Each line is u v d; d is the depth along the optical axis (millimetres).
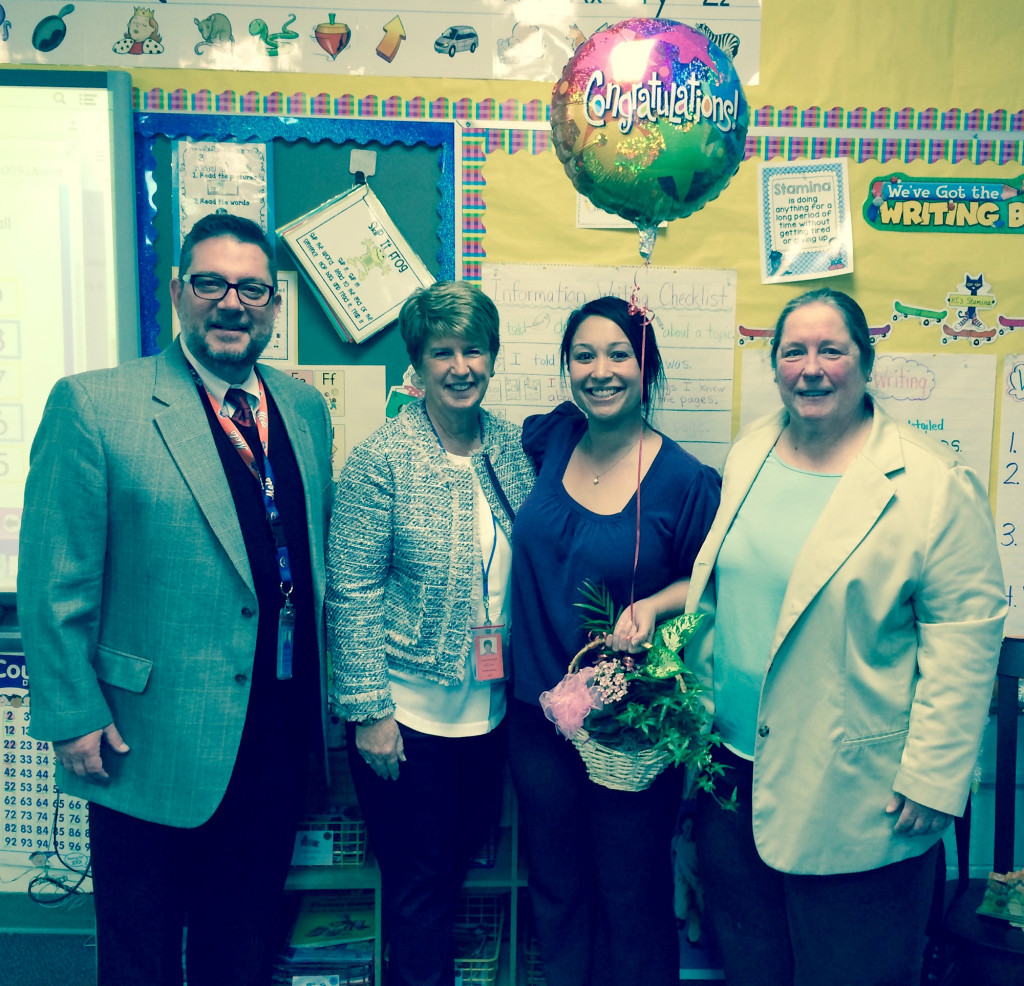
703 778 1196
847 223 1689
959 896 1491
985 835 1798
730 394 1726
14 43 1630
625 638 1211
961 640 1126
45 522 1157
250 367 1276
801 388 1164
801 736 1172
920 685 1150
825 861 1159
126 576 1203
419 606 1313
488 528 1352
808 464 1236
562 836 1358
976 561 1136
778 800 1186
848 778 1152
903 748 1168
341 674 1288
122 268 1643
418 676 1333
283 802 1338
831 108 1678
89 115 1616
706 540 1279
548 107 1667
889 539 1144
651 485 1294
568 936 1388
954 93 1680
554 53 1658
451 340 1267
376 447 1321
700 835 1333
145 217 1660
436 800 1352
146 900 1243
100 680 1219
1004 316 1718
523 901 1680
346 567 1298
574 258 1694
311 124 1650
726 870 1281
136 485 1172
